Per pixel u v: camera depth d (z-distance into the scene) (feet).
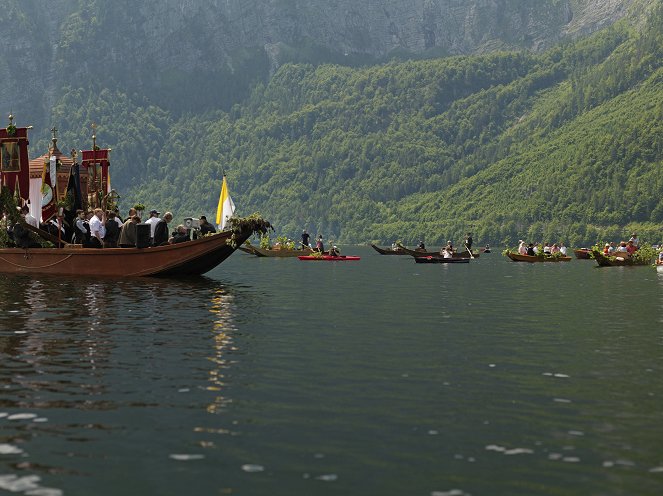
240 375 45.19
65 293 96.63
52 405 37.60
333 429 33.94
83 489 26.86
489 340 60.85
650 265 237.86
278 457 30.12
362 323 72.02
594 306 92.63
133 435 32.78
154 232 127.44
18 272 131.75
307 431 33.60
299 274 166.61
